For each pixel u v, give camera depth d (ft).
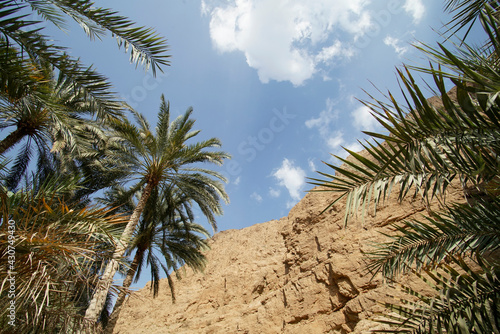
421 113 8.66
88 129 36.35
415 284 27.78
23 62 13.03
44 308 10.29
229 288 76.79
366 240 39.78
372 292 33.12
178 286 100.58
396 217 38.73
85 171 38.75
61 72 15.65
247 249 96.12
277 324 44.47
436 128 8.87
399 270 13.34
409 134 8.99
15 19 11.89
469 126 8.49
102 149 38.22
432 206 33.73
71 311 11.01
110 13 15.48
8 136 25.29
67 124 17.99
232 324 54.13
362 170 10.21
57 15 14.82
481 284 9.53
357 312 33.06
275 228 98.02
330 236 51.55
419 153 8.87
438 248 12.10
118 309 36.88
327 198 61.21
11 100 14.01
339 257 42.04
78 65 15.72
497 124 8.01
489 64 10.11
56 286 10.68
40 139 28.30
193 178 41.37
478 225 11.07
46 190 12.43
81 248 10.56
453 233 11.91
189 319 76.13
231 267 86.99
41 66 14.98
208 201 41.52
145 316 92.22
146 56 16.67
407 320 10.28
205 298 80.64
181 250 47.75
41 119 25.67
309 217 61.62
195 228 52.16
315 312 39.91
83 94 16.79
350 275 38.27
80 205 38.14
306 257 54.44
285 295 47.47
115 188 44.21
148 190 38.96
